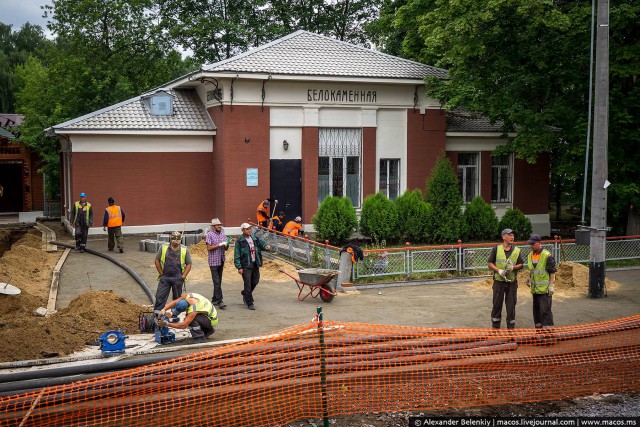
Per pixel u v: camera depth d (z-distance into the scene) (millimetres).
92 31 36875
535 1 20594
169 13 41469
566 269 17875
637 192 22531
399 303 15297
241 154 25219
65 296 15711
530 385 9711
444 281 18141
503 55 24000
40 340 10766
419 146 27625
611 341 11172
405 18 29625
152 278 18000
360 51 27938
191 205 26594
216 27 39562
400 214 23906
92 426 7918
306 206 26078
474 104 24609
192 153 26484
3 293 13484
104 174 25250
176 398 8328
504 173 30391
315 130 26047
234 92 24906
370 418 8641
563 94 24328
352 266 17359
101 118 25281
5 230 28766
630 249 21578
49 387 8133
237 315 14039
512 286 12406
